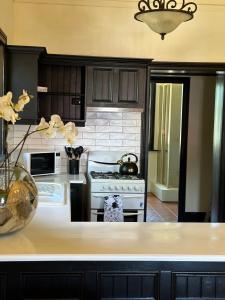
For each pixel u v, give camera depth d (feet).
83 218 15.05
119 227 7.26
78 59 14.74
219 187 16.47
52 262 5.98
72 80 15.47
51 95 15.40
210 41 15.98
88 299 6.10
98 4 15.56
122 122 16.11
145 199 14.76
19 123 13.99
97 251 5.92
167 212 22.35
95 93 14.93
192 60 16.03
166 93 25.46
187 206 21.47
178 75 17.48
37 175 14.57
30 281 6.01
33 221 7.59
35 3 15.39
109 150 16.15
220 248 6.15
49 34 15.55
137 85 15.02
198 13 15.83
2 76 13.06
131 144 16.16
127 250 5.99
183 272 6.13
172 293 6.15
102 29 15.69
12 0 15.03
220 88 16.61
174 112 24.52
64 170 16.03
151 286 6.15
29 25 15.44
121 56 15.81
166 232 6.97
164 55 15.92
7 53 13.62
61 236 6.62
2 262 5.85
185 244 6.31
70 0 15.47
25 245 6.13
